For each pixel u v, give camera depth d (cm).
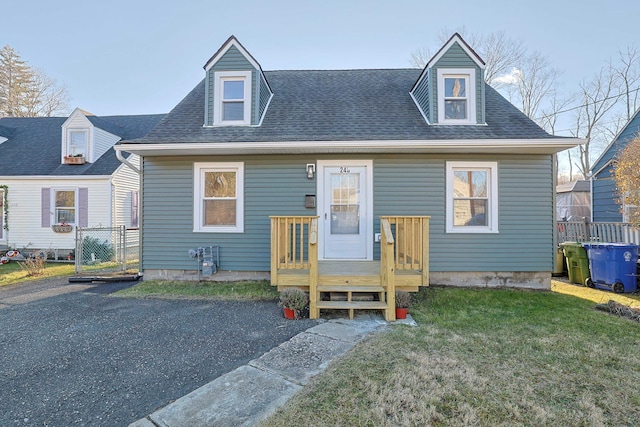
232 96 666
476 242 607
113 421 212
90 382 264
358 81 827
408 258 529
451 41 646
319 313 433
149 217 640
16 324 406
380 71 880
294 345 331
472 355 304
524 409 219
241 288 576
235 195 636
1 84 2300
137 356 312
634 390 245
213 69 656
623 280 566
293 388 246
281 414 213
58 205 1075
